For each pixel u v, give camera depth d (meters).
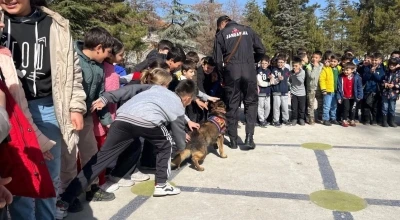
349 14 38.88
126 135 3.16
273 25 38.31
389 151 5.09
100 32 3.03
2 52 2.00
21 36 2.24
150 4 26.42
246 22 38.00
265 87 6.74
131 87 3.38
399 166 4.42
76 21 15.41
